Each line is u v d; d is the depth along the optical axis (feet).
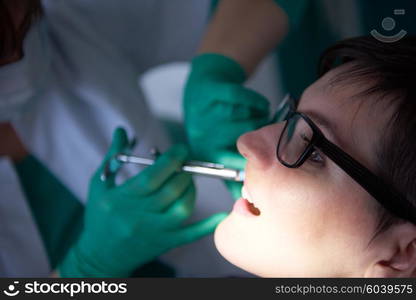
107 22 4.21
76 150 3.71
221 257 3.92
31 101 3.46
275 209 2.44
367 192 2.30
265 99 3.49
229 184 3.26
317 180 2.37
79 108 3.67
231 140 3.37
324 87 2.52
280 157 2.46
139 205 3.12
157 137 4.05
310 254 2.45
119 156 3.14
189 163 3.07
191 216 4.10
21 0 2.71
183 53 4.77
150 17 4.35
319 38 4.68
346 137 2.34
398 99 2.27
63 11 3.74
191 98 3.71
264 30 4.01
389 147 2.26
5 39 2.70
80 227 3.91
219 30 4.03
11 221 3.56
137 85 4.10
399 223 2.32
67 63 3.60
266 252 2.50
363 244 2.38
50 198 3.81
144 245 3.21
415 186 2.27
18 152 3.69
